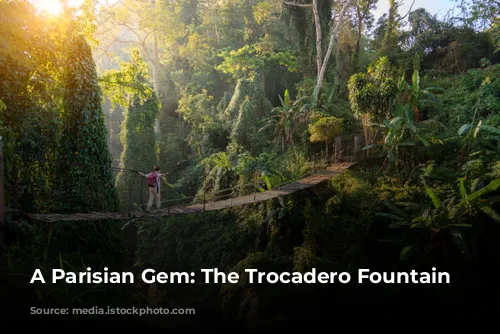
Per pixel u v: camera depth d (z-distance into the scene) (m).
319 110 17.70
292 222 14.20
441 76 19.75
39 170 12.91
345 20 23.19
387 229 11.30
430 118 15.56
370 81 14.95
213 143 23.73
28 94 12.94
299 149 17.20
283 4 22.92
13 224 9.59
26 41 12.36
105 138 14.28
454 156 12.80
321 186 14.12
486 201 9.85
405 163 13.11
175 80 32.84
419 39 22.73
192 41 29.69
